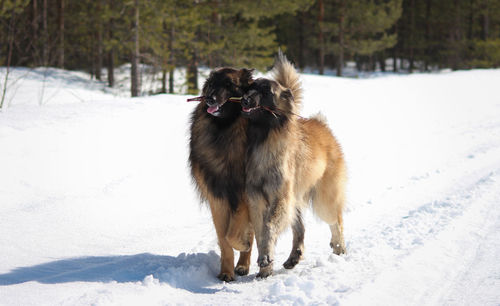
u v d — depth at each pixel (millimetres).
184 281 4434
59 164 8703
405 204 7762
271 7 24672
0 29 25484
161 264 4855
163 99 15398
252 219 4844
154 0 20719
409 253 4965
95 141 10258
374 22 39531
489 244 5168
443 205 7207
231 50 24734
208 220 7234
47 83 24172
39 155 8953
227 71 4680
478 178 8969
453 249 5055
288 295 3844
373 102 19859
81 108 13078
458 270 4434
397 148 12602
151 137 11203
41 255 5305
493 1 45031
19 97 19141
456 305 3646
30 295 3791
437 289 3996
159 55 22469
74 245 5801
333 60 51812
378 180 9648
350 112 17203
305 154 5293
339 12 40312
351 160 11352
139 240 6191
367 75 47688
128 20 21531
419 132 14805
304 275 4551
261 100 4578
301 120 5852
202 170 4812
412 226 6207
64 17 31656
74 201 7348
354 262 4836
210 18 26125
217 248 5887
